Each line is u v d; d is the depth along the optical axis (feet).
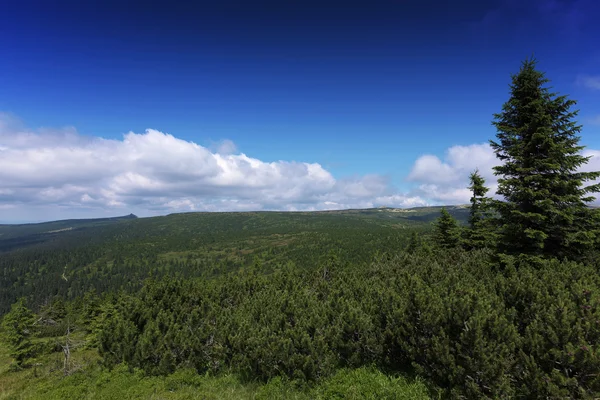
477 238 98.99
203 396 31.24
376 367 31.12
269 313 40.34
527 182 54.13
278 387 30.76
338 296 43.57
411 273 51.31
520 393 22.47
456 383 24.12
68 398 34.04
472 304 26.13
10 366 70.08
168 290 51.75
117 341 41.88
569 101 53.21
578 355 20.75
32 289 577.84
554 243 54.29
